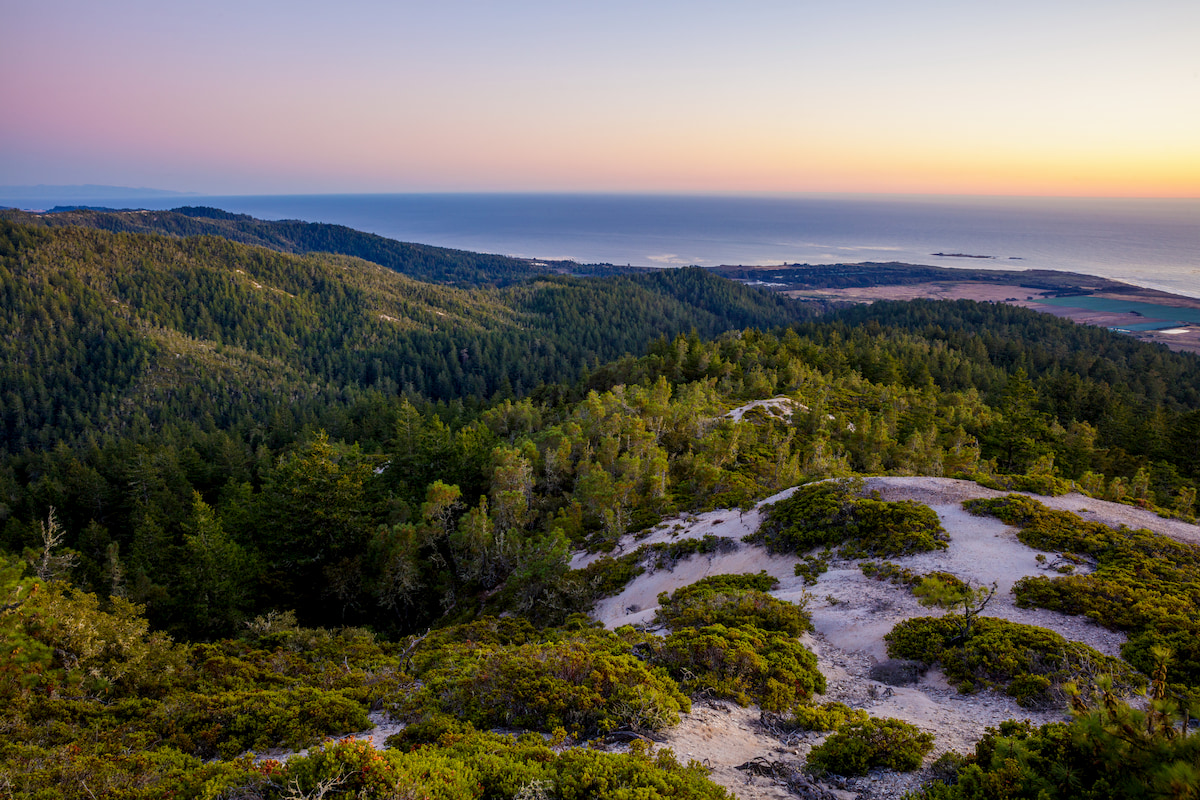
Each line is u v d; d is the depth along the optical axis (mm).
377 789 9531
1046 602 20219
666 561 33656
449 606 38594
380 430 104625
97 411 158625
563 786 9938
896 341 151000
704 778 10586
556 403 110938
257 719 14500
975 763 10836
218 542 35844
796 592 25500
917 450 53656
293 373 193250
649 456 52344
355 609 40375
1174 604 19031
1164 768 7191
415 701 15633
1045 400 98812
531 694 14461
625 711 13594
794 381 93250
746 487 44500
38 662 16625
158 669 19500
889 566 25031
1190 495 47281
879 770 11641
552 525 44562
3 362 166750
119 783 10867
